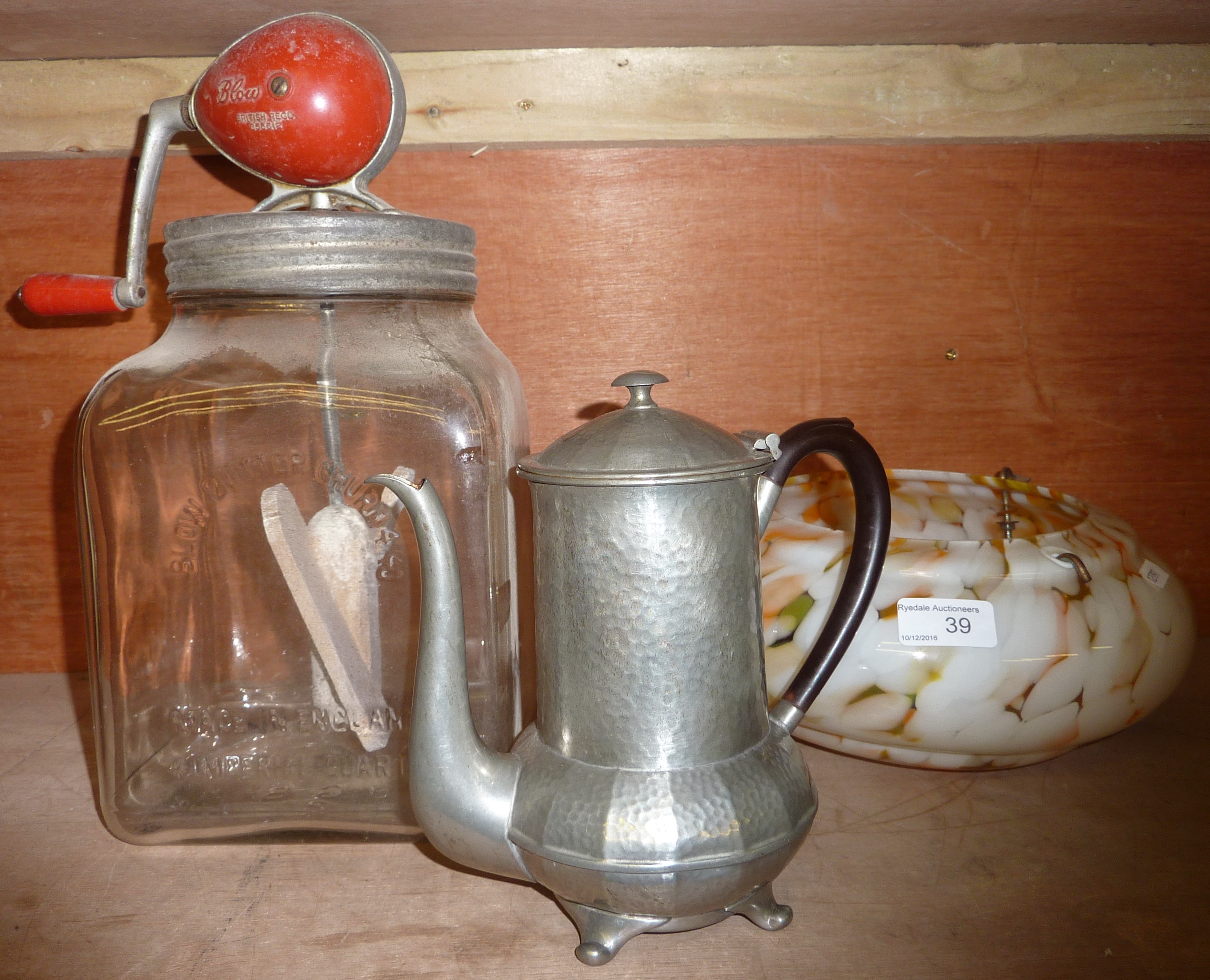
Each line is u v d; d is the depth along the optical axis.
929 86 0.64
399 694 0.53
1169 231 0.69
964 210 0.68
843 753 0.56
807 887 0.44
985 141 0.66
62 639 0.72
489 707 0.50
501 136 0.62
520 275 0.67
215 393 0.50
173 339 0.50
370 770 0.51
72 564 0.71
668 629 0.37
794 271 0.68
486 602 0.50
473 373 0.50
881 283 0.69
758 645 0.41
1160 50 0.64
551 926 0.41
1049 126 0.65
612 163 0.67
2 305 0.67
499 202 0.67
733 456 0.38
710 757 0.38
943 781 0.54
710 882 0.37
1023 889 0.43
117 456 0.49
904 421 0.70
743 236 0.68
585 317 0.68
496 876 0.44
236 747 0.53
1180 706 0.64
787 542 0.54
